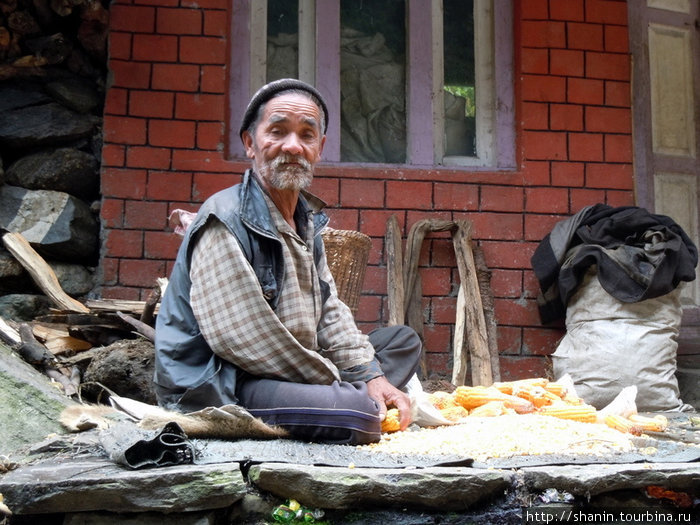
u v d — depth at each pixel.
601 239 4.65
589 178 5.14
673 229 4.64
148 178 4.77
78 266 4.71
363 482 2.16
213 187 4.82
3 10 4.69
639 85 5.34
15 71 4.80
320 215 3.11
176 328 2.79
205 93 4.88
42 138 4.71
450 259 4.97
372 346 3.23
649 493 2.31
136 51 4.84
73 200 4.68
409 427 2.96
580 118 5.16
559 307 4.86
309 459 2.30
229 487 2.12
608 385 4.33
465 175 5.03
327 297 3.08
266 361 2.65
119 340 4.01
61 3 4.73
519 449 2.53
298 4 5.20
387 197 4.95
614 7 5.29
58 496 2.05
